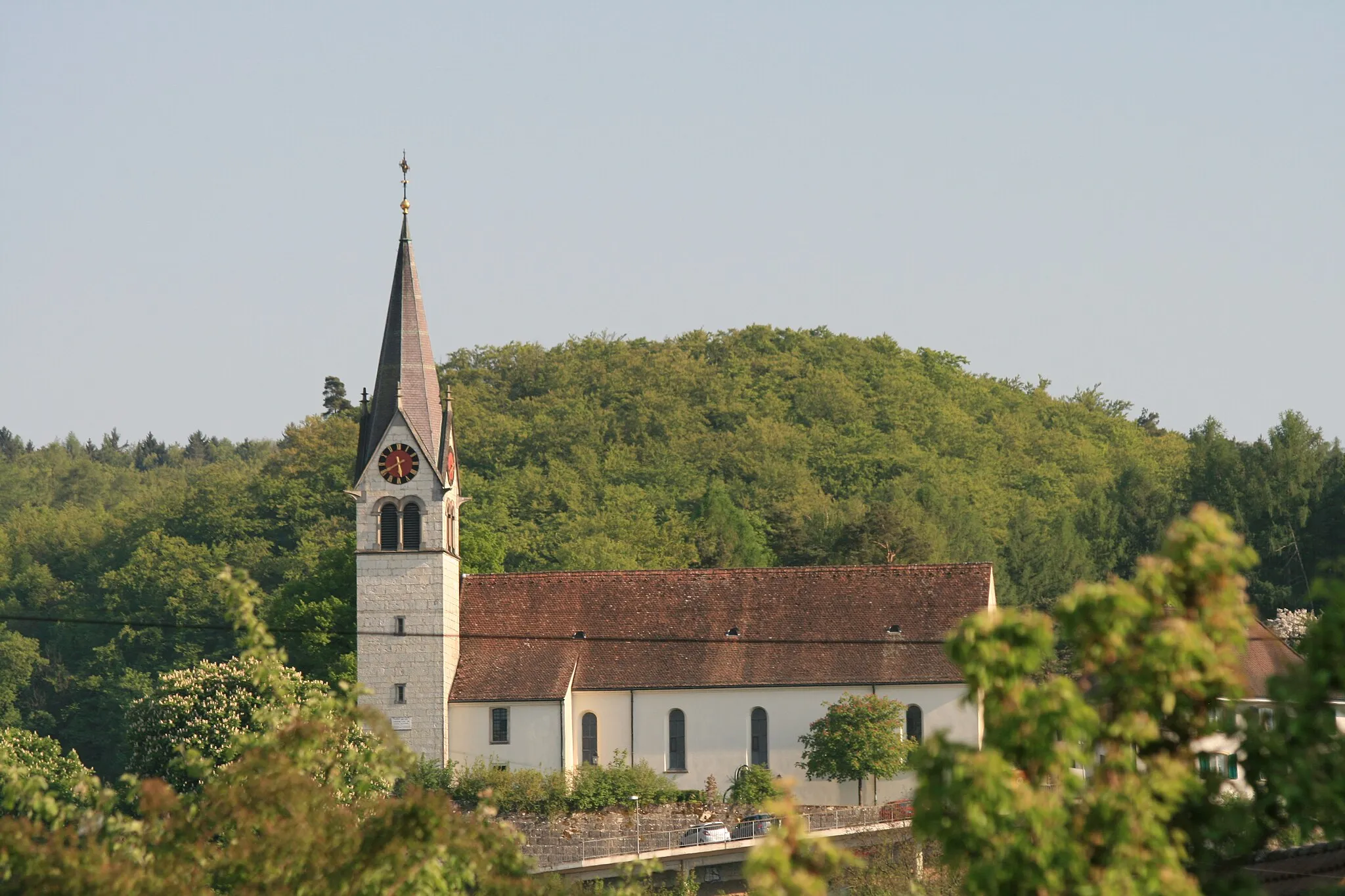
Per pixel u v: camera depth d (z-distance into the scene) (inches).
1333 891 2181.3
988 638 2129.7
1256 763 2134.6
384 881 2655.0
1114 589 2128.4
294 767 2871.6
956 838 2092.8
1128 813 2057.1
